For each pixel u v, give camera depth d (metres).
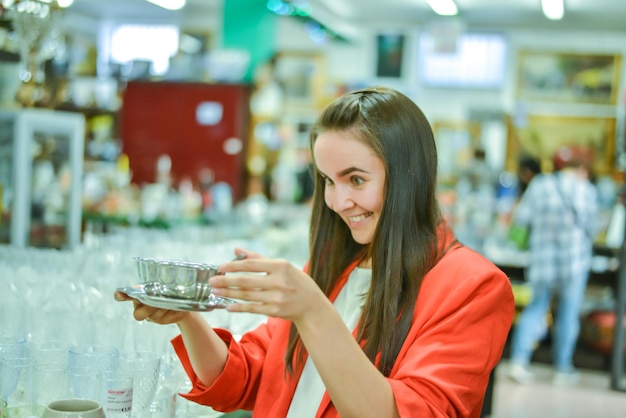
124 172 6.34
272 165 8.23
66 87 4.32
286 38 8.88
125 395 1.53
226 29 5.79
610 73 8.49
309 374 1.74
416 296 1.60
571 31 8.59
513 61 8.69
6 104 3.88
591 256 6.73
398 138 1.60
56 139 3.71
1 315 1.94
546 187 6.30
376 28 8.94
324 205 1.83
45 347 1.74
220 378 1.79
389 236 1.60
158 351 1.96
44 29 3.33
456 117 8.80
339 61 9.00
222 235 4.71
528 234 7.04
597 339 6.72
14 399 1.72
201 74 7.25
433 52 8.06
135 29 9.20
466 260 1.60
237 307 1.27
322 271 1.84
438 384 1.43
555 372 6.58
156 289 1.42
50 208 3.72
